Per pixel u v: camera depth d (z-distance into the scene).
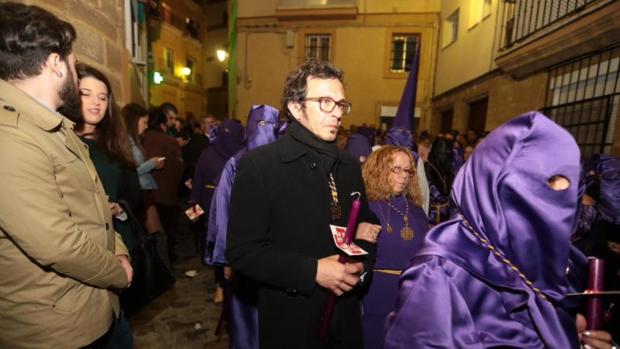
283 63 10.58
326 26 10.18
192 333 2.47
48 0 1.93
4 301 0.99
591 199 2.19
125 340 1.42
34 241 0.91
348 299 1.24
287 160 1.15
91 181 1.17
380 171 1.82
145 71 5.21
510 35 5.43
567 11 4.09
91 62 2.44
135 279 1.61
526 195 0.78
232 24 11.95
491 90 6.07
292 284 1.05
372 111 10.23
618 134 3.25
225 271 1.89
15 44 0.99
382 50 9.99
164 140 3.38
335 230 1.09
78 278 1.03
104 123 1.80
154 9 6.76
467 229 0.88
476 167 0.86
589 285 0.83
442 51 9.07
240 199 1.13
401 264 1.67
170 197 3.47
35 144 0.96
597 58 3.57
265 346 1.17
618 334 1.09
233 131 3.14
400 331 0.84
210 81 19.88
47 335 1.00
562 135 0.77
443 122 9.09
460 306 0.80
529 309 0.78
